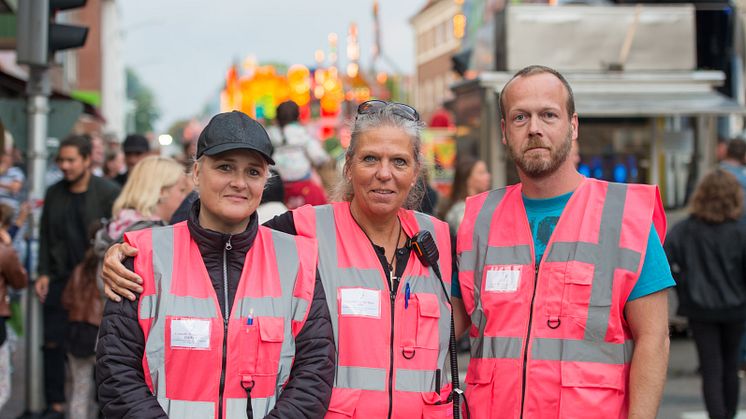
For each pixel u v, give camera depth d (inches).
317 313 132.7
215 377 125.8
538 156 136.6
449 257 146.8
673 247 290.2
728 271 282.8
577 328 134.0
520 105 137.6
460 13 611.2
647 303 134.3
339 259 141.5
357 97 916.0
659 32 440.1
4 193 454.6
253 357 127.3
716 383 283.0
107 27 2082.9
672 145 439.2
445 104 517.7
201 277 129.0
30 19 295.7
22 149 306.8
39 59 296.0
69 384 366.0
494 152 423.8
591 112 416.5
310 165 330.6
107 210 299.6
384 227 143.6
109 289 128.9
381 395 135.9
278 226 145.6
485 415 137.9
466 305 145.2
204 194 130.3
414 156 142.0
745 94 528.1
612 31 438.0
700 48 538.6
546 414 133.4
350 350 137.2
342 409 135.0
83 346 260.2
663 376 132.8
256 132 130.5
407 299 139.9
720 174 289.9
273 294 130.0
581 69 435.5
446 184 579.5
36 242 306.5
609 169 438.0
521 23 430.9
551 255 137.5
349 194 149.6
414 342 138.6
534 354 135.2
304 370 129.6
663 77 438.3
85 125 1273.4
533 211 141.9
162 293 127.2
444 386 140.4
